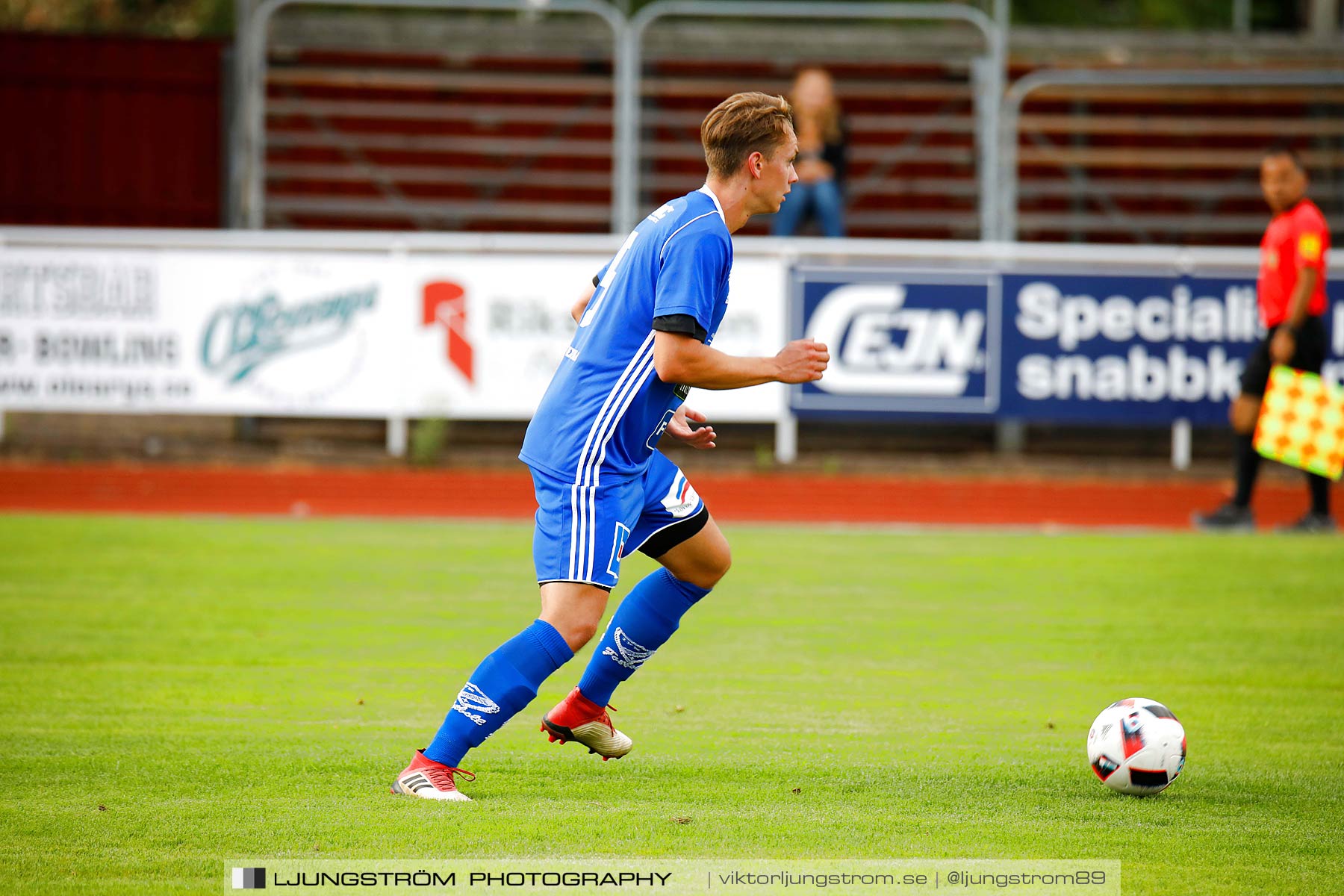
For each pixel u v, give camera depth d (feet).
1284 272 117.91
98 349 146.10
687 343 44.16
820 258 147.84
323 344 146.82
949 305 146.30
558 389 46.34
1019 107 212.64
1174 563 104.47
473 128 210.59
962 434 166.81
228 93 196.54
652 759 52.01
